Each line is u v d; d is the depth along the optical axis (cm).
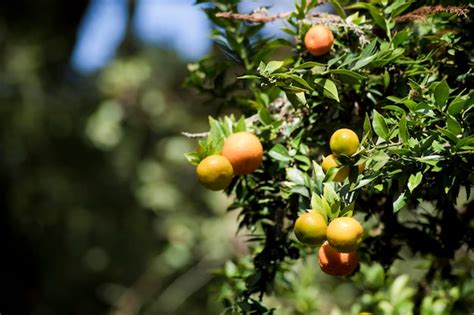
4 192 421
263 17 138
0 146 419
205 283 399
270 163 139
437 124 121
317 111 136
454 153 117
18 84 427
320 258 123
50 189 430
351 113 137
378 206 146
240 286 157
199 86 155
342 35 137
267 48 143
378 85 135
